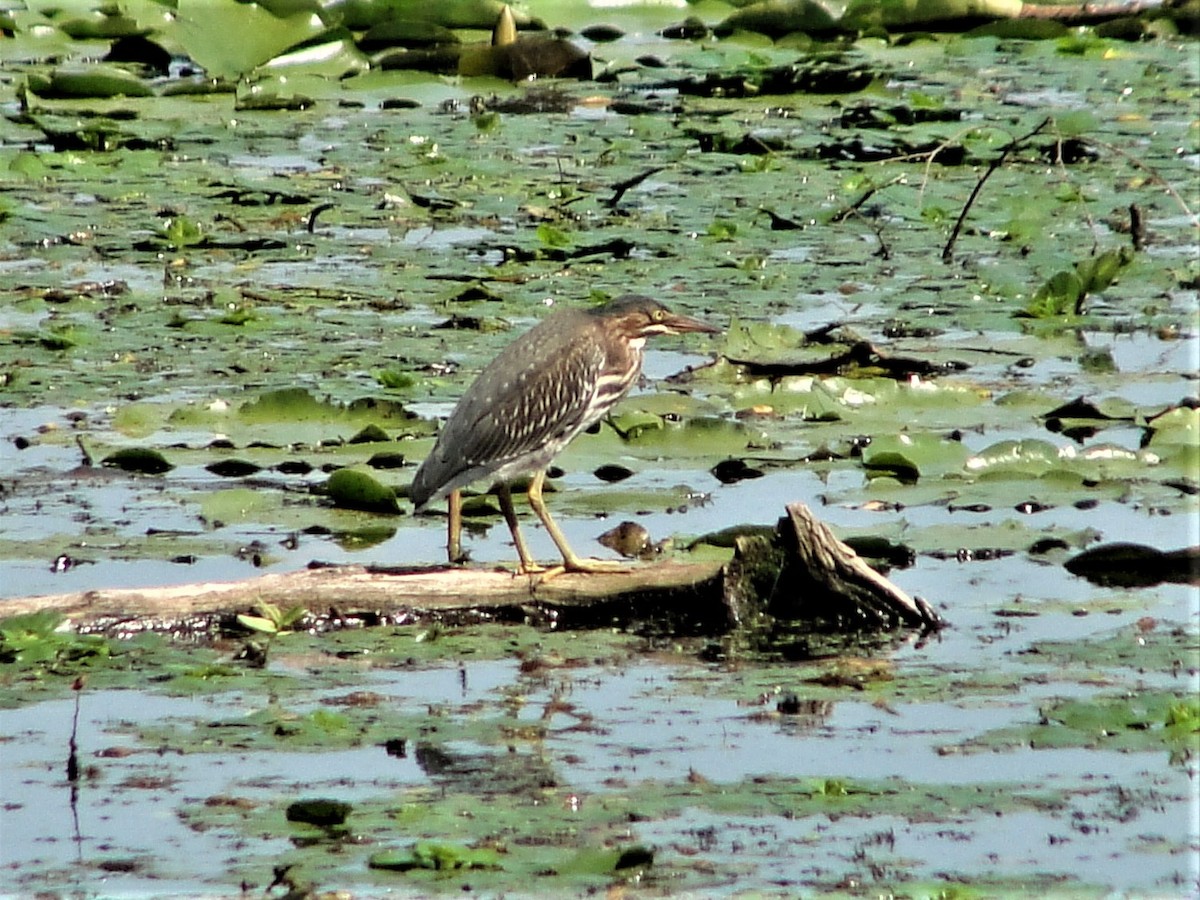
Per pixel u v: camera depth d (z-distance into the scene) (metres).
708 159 24.48
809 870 8.57
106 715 10.34
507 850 8.73
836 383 15.68
